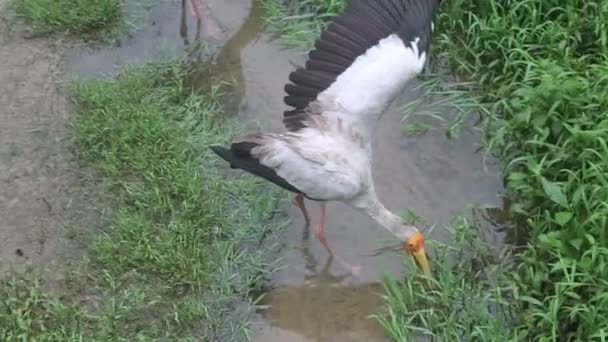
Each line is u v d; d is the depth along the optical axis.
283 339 3.94
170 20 5.12
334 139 3.84
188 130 4.55
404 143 4.59
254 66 4.93
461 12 4.86
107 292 3.98
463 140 4.59
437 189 4.42
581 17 4.67
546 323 3.73
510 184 4.23
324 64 3.96
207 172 4.41
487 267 4.10
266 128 4.63
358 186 3.86
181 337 3.88
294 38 5.00
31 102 4.68
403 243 4.06
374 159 4.53
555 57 4.57
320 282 4.11
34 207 4.27
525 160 4.32
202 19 5.12
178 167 4.36
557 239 3.88
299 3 5.14
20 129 4.56
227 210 4.28
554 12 4.75
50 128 4.57
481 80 4.73
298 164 3.75
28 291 3.95
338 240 4.24
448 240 4.21
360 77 3.88
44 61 4.88
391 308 3.92
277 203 4.32
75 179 4.36
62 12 4.98
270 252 4.19
